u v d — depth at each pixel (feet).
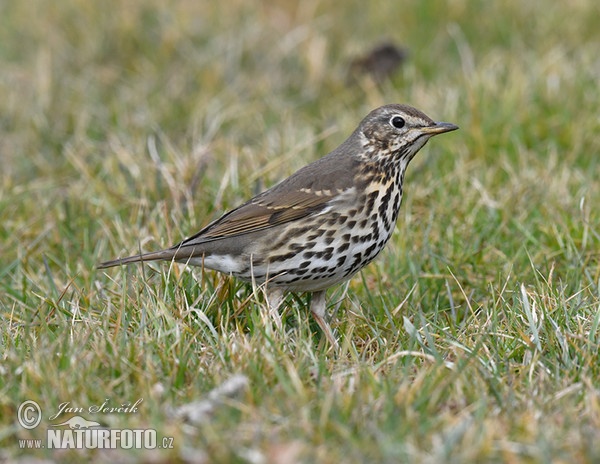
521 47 77.56
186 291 46.21
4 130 71.00
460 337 42.24
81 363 38.24
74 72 77.77
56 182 63.05
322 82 76.38
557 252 51.49
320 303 46.80
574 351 40.19
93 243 55.42
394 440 32.37
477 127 63.82
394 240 53.47
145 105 72.18
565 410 34.88
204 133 69.82
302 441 32.50
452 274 47.98
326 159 47.55
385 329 44.60
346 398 35.32
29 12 82.64
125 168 60.85
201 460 31.65
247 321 44.62
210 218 54.85
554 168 60.23
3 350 40.86
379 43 76.84
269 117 71.67
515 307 43.73
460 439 32.60
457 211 55.42
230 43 78.95
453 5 82.28
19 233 56.44
